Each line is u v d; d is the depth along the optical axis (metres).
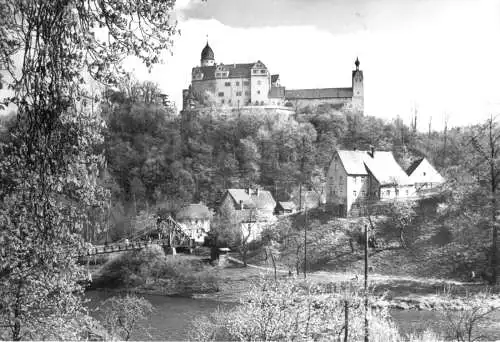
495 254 70.06
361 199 99.81
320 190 134.25
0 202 14.33
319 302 34.31
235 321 34.16
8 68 13.56
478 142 83.19
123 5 14.77
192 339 43.38
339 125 169.38
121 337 42.47
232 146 161.50
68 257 16.50
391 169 103.06
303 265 83.94
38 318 17.12
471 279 69.75
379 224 90.81
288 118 177.75
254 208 103.62
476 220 76.12
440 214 87.50
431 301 60.22
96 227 18.11
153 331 49.94
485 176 79.75
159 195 137.25
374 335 34.00
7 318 16.50
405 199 96.75
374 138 164.50
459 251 76.50
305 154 156.12
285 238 94.25
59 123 14.70
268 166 153.12
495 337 40.38
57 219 15.43
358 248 85.56
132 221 113.00
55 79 14.04
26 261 15.31
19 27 13.69
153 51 15.52
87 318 20.12
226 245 96.38
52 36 13.87
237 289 74.50
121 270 83.25
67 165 15.19
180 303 69.44
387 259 80.25
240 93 197.50
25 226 14.66
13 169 14.23
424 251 79.69
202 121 172.50
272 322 31.16
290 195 137.50
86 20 14.45
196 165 150.62
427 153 149.88
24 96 13.80
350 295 33.84
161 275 82.56
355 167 100.44
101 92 15.27
